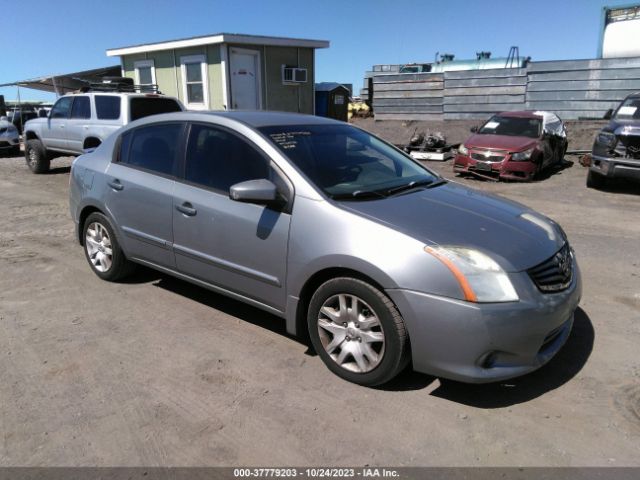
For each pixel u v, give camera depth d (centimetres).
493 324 282
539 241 324
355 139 430
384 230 306
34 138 1302
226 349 372
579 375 340
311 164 360
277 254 346
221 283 391
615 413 300
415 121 1964
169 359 358
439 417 297
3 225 736
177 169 415
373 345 317
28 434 280
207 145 398
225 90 1572
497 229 325
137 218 443
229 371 343
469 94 1830
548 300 299
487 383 306
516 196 962
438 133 1507
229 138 387
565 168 1293
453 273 286
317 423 290
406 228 307
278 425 289
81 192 498
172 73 1722
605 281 508
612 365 352
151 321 417
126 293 474
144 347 374
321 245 322
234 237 369
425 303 290
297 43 1700
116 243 476
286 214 342
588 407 306
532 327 290
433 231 309
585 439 278
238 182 373
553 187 1055
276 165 356
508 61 2386
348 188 352
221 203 377
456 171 1195
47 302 454
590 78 1627
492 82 1781
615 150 956
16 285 493
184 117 421
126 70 1886
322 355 341
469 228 320
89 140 1135
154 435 280
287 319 353
